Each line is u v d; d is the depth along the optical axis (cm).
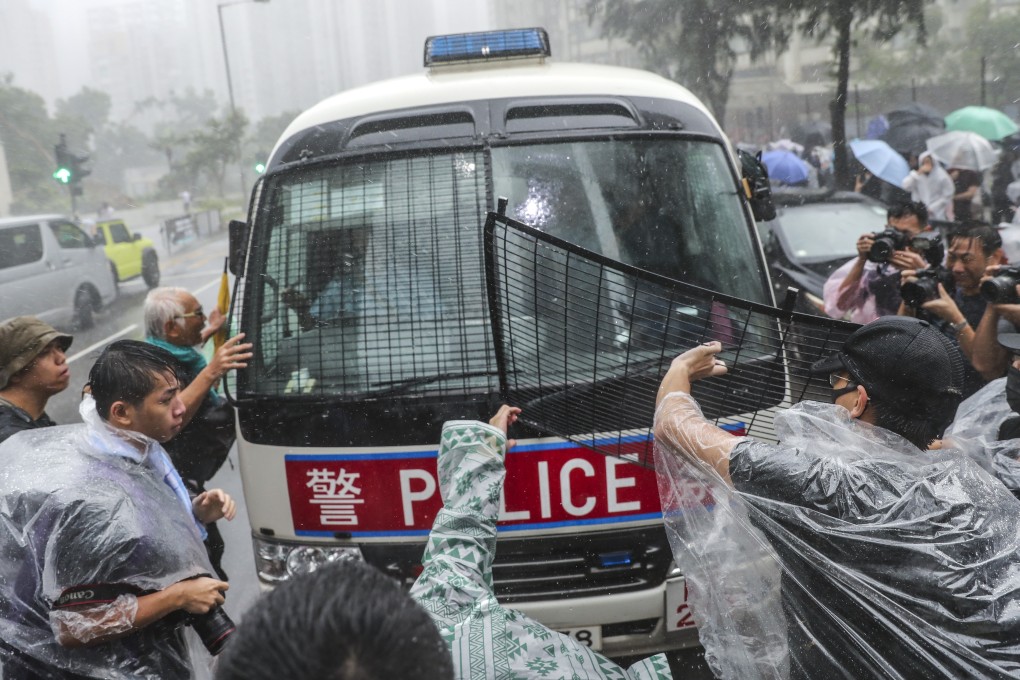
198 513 246
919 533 145
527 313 297
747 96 2555
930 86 1911
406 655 92
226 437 365
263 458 304
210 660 230
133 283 1859
